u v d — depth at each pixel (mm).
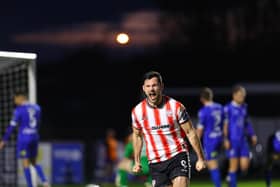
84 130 113312
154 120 26172
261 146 92000
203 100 47250
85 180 88938
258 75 176125
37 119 48875
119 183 47094
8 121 57344
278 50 174625
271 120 98125
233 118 46781
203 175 88438
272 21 173875
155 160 26672
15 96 48812
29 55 42406
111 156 87812
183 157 26500
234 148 46938
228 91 101188
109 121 167250
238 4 176500
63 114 178625
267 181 51812
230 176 47250
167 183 26734
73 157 84812
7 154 63531
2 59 42594
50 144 83375
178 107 25969
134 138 27500
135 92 181750
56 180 83188
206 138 47188
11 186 64250
